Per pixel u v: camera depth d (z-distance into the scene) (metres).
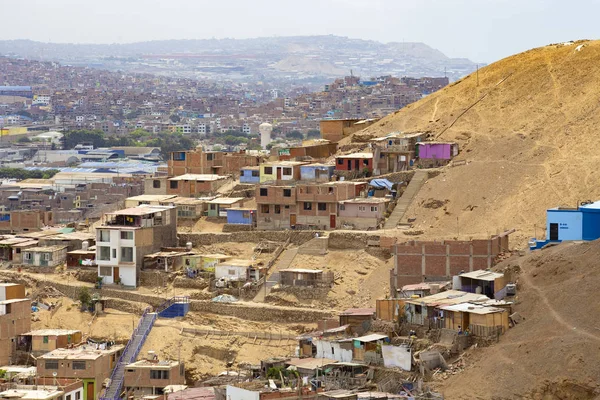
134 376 158.25
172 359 166.25
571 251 139.62
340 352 138.25
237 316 176.12
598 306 125.19
